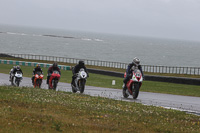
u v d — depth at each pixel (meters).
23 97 24.41
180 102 33.41
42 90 32.59
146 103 30.92
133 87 33.28
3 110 17.61
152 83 59.59
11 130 13.56
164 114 22.95
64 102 23.94
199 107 30.45
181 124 19.62
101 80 61.09
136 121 18.91
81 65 35.84
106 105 24.64
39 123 15.48
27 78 56.00
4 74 63.06
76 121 16.97
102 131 15.19
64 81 54.34
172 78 64.88
